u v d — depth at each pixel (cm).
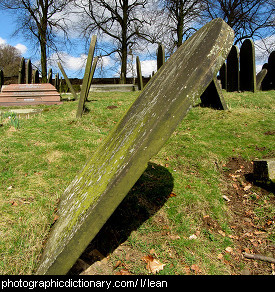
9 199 292
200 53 178
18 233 238
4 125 526
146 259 230
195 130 529
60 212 253
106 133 532
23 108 725
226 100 757
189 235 264
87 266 217
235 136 484
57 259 164
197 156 417
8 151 411
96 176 202
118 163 169
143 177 355
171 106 161
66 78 985
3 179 335
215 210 302
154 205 302
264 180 341
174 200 310
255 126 517
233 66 996
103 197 157
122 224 271
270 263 233
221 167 395
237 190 349
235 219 297
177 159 415
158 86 244
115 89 1556
